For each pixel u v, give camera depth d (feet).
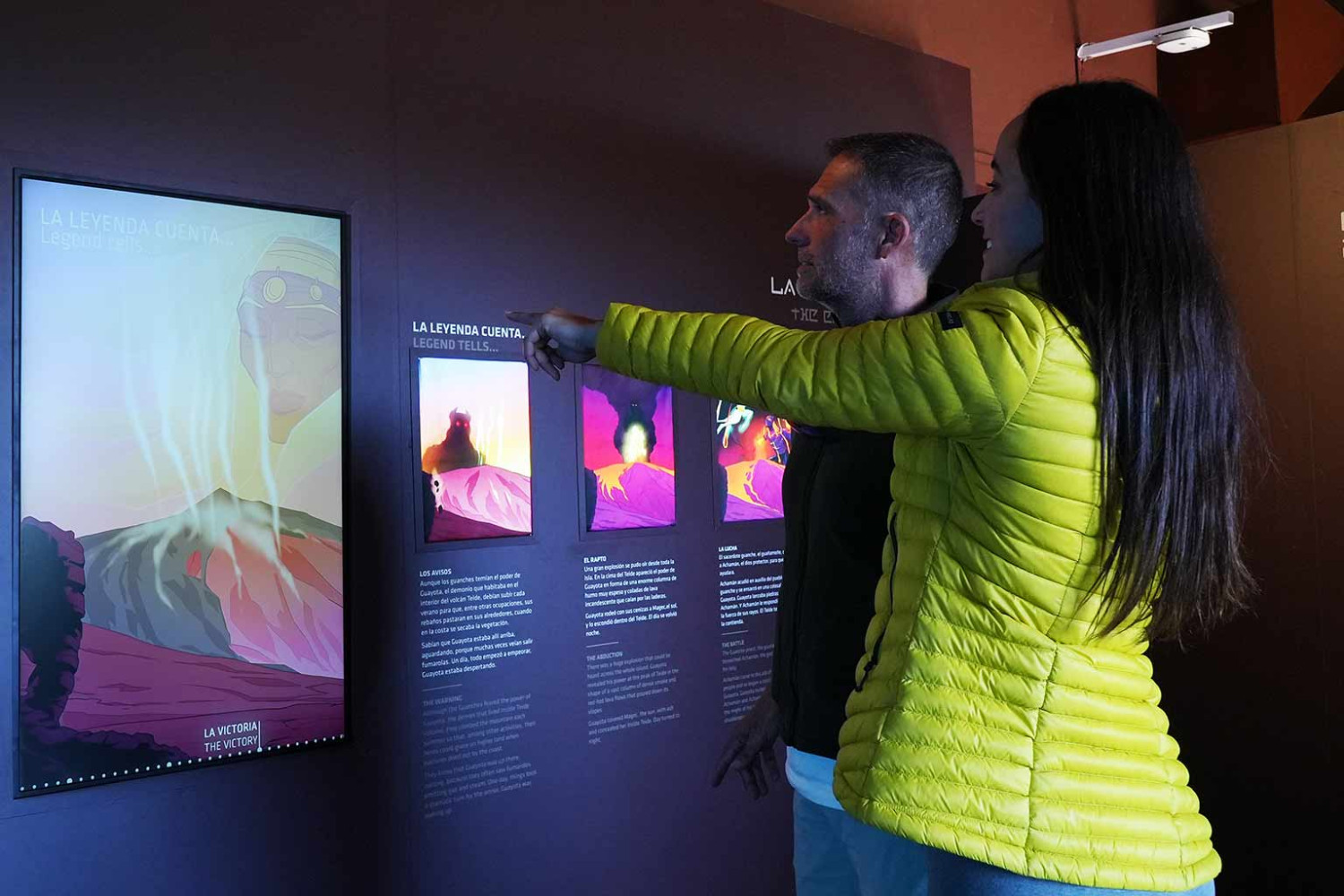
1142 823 3.88
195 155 7.68
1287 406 13.24
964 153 13.65
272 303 7.96
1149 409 3.79
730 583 10.88
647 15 10.51
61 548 6.98
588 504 9.82
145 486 7.32
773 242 11.50
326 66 8.36
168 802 7.40
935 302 6.39
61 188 7.07
